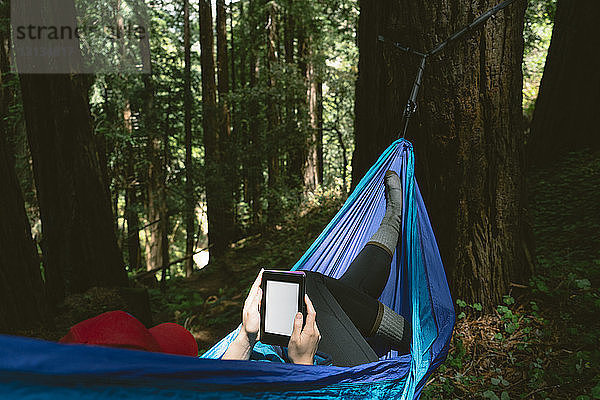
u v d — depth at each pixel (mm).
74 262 7082
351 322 2145
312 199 14633
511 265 4051
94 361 811
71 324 5914
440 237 3990
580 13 8625
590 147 8648
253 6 18109
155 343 1239
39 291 4996
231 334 2037
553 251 5648
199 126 19656
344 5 15820
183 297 9258
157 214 16969
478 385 3445
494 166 3879
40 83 6855
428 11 3703
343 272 2828
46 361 737
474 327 3895
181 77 16594
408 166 3082
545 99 9109
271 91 14734
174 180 16969
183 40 18516
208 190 14562
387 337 2355
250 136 16688
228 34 22359
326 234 2766
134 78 15039
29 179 10844
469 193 3879
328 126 19906
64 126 6957
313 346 1700
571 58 8727
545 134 9086
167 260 17109
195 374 1067
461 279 3988
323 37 17531
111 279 7215
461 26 3670
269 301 1770
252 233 15531
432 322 2725
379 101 4016
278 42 18359
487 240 3951
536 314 3969
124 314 1254
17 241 4828
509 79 3814
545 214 6887
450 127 3795
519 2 3777
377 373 1812
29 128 7004
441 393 3402
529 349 3668
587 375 3305
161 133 16156
